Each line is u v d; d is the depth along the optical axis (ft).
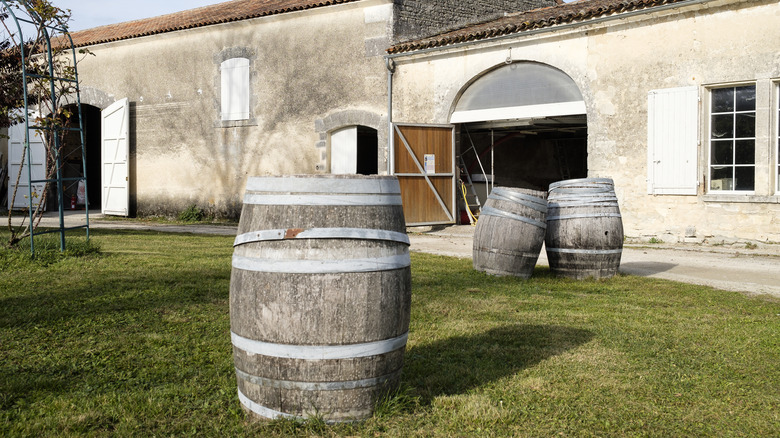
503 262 22.94
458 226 46.55
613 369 13.15
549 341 15.07
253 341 10.12
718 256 30.68
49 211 63.82
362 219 10.05
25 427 10.25
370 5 46.65
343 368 9.98
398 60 46.06
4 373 12.66
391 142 43.19
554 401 11.51
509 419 10.63
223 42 53.57
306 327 9.82
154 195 57.88
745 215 33.04
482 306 18.65
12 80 33.37
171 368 13.03
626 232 37.06
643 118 36.24
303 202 9.95
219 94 53.98
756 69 32.48
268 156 52.01
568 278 23.40
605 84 37.52
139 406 11.07
